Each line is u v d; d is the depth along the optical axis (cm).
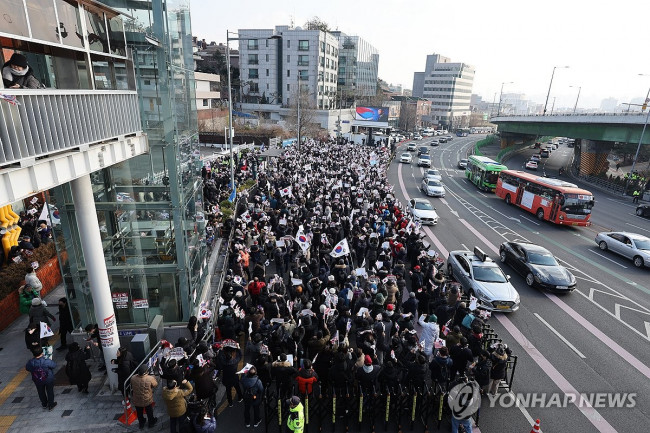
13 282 1351
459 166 6022
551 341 1355
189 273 1282
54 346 1187
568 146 11538
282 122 7312
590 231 2834
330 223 1955
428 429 952
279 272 1706
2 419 910
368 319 1139
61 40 719
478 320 1116
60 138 694
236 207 2578
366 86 12631
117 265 1206
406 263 1936
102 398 985
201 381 905
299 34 8294
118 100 927
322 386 1036
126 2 1058
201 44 10225
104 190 1176
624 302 1677
